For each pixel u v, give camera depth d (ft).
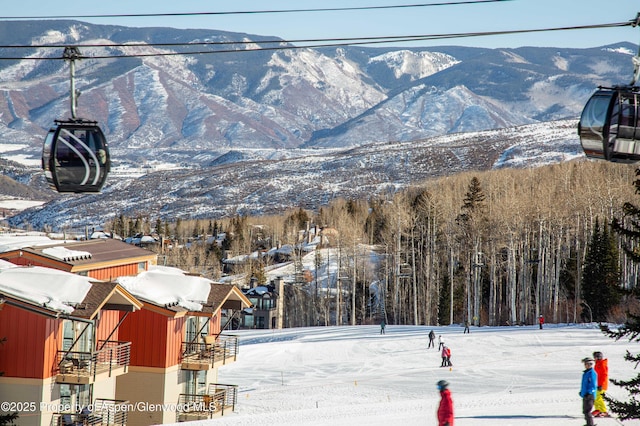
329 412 215.51
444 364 382.83
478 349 430.61
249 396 325.42
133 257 318.24
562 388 299.99
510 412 185.26
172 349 266.98
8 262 258.57
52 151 100.53
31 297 209.97
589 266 555.28
